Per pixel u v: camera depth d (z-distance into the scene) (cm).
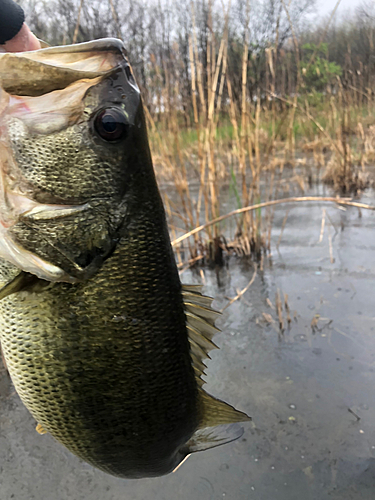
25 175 21
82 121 21
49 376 23
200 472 36
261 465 36
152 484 35
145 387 23
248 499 33
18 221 21
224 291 66
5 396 46
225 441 27
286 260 74
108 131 21
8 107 21
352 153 132
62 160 21
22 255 22
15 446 40
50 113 21
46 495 35
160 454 25
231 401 42
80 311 22
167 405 24
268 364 48
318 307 58
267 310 59
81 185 21
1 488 36
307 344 50
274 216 97
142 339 23
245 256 79
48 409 23
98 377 23
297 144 167
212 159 75
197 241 80
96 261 22
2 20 27
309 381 44
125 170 22
